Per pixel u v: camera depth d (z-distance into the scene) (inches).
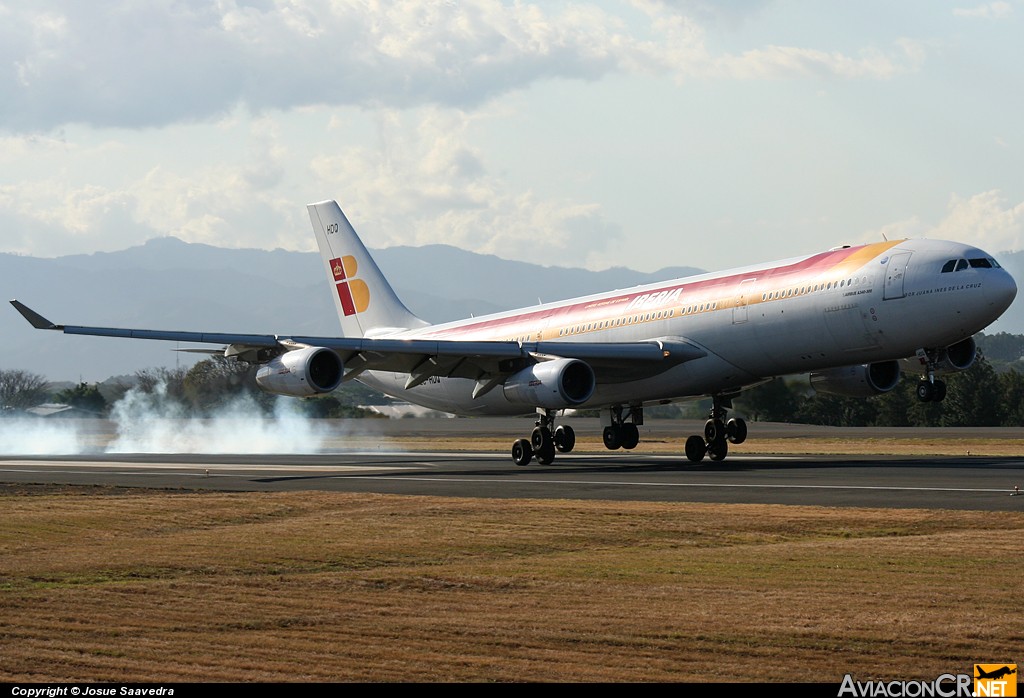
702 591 1642.5
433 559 1989.4
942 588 1640.0
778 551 2009.1
